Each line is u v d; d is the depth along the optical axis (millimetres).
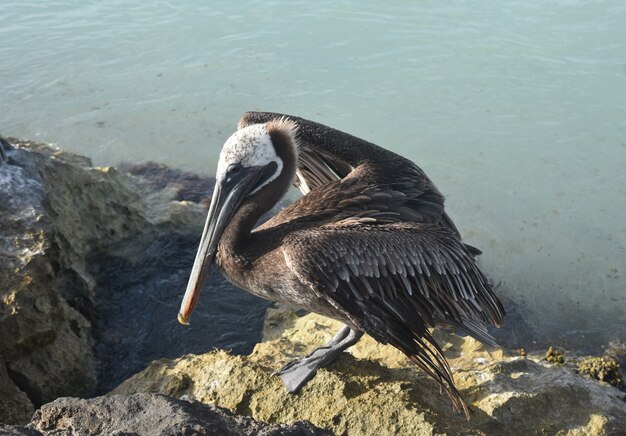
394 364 1911
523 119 3305
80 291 2432
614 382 2199
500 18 3939
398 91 3457
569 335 2500
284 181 1858
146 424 1344
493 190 3035
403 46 3750
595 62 3588
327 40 3809
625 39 3717
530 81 3498
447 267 1728
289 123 1888
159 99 3482
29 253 2176
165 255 2652
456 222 2906
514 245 2834
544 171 3104
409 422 1636
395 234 1720
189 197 2949
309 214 1831
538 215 2928
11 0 4219
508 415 1738
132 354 2346
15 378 2090
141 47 3811
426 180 1975
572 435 1719
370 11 4047
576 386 1828
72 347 2207
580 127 3270
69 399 1418
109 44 3838
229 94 3484
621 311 2594
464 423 1689
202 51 3775
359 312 1694
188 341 2379
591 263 2768
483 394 1786
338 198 1864
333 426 1672
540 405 1769
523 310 2588
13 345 2078
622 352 2418
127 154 3180
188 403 1406
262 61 3689
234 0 4188
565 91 3434
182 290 2539
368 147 2008
